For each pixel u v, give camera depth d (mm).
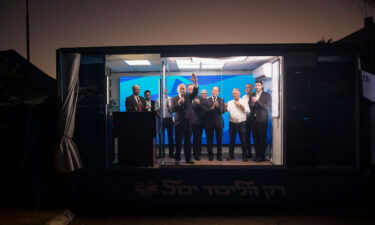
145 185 3936
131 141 4184
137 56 4383
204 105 5059
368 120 3918
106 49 3965
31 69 5250
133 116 4188
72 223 3578
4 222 3408
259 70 5492
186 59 4754
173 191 3918
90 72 4035
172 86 6199
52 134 4266
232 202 3906
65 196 4031
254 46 3889
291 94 3951
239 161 5020
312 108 3957
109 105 4344
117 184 3967
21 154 3883
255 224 3486
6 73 3875
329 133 3951
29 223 3373
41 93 4055
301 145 3947
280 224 3473
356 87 3898
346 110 3957
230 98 6062
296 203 3891
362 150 3875
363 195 3869
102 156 4004
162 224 3525
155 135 4172
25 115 3898
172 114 5414
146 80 6293
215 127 5055
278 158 4590
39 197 3959
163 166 4074
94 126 4023
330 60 3945
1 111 3805
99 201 3990
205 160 5125
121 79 6336
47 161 4168
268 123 5184
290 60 3949
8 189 3951
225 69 6008
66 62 3926
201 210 3982
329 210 3898
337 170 3861
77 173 4000
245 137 5230
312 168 3881
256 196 3887
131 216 3789
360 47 3891
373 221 3494
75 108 3969
